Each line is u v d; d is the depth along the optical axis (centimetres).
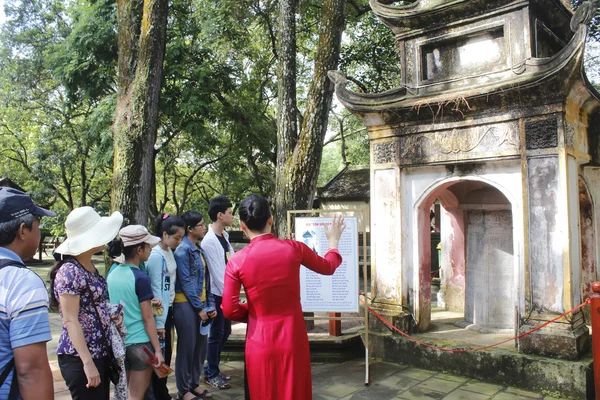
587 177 594
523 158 482
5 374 179
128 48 690
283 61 720
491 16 520
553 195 465
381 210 592
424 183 563
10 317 181
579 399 426
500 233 592
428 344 523
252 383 274
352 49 1392
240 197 1952
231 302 283
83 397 272
